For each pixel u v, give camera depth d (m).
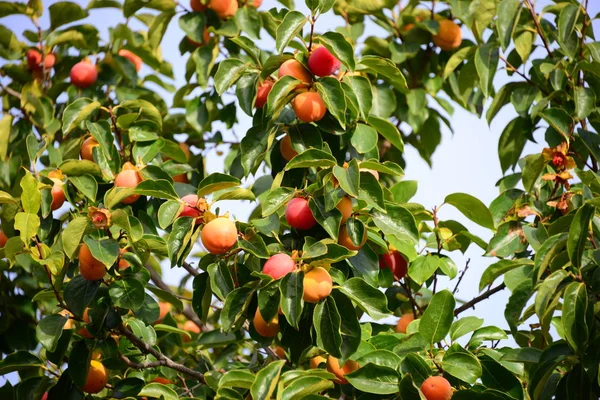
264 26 5.49
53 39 5.54
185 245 3.50
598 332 3.59
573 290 3.42
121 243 3.91
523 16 5.03
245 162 4.04
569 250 3.48
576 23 5.00
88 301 3.81
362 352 3.68
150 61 5.80
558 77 4.74
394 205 3.79
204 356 5.11
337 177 3.51
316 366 3.95
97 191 4.15
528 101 4.91
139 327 4.09
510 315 3.85
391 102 5.27
